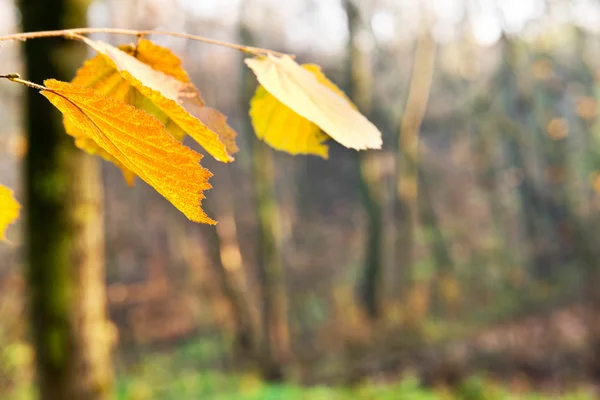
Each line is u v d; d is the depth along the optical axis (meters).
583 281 14.46
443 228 18.11
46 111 2.84
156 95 0.44
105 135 0.38
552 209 16.42
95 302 3.19
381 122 16.06
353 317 14.80
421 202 17.11
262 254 13.12
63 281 3.05
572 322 12.14
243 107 13.30
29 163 2.92
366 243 15.59
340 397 8.64
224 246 13.23
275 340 12.52
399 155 15.77
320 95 0.59
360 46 14.65
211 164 14.09
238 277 13.05
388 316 14.71
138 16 11.42
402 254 16.23
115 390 9.49
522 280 16.30
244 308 12.59
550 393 9.25
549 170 15.56
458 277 16.67
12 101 7.30
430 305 15.67
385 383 10.39
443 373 10.66
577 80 14.98
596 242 14.82
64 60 2.72
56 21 2.70
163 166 0.37
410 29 16.00
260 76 0.56
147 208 15.77
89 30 0.54
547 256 16.47
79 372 3.14
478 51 16.86
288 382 11.31
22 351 8.23
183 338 13.53
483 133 17.25
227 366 11.98
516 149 16.98
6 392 7.73
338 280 17.52
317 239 20.38
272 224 13.24
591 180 14.23
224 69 15.97
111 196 15.53
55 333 3.07
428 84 14.89
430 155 20.55
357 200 22.38
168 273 15.58
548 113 15.48
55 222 2.96
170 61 0.61
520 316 13.70
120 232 15.82
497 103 16.59
